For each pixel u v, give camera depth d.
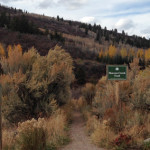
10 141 5.61
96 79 44.28
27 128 5.12
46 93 10.98
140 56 75.31
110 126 6.85
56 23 137.12
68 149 5.76
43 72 11.38
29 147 4.83
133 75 12.01
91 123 8.55
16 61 11.68
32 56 12.32
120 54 80.56
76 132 8.19
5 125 9.80
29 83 10.27
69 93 12.95
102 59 66.19
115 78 8.51
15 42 50.25
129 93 9.49
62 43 68.62
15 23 62.09
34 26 71.00
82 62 55.84
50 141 5.97
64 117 9.84
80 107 16.25
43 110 10.51
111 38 152.88
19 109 10.18
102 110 9.12
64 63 13.49
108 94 9.84
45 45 52.94
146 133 6.12
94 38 131.25
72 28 141.75
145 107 8.35
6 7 143.00
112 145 5.71
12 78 10.27
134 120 6.89
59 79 11.89
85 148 5.81
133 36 194.12
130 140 5.62
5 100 9.84
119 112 7.35
